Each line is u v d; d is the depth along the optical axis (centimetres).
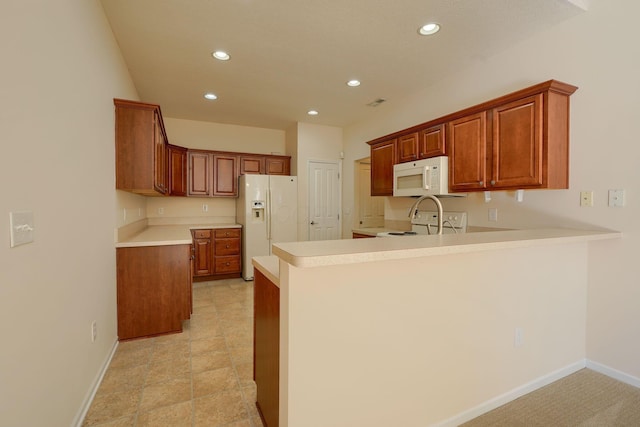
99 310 206
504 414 174
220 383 202
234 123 520
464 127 274
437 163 293
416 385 152
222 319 316
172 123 490
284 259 114
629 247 200
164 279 275
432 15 225
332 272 127
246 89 367
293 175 530
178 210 502
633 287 200
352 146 521
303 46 270
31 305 115
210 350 248
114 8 218
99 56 210
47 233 129
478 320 171
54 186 137
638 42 193
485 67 293
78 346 164
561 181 224
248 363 228
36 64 122
